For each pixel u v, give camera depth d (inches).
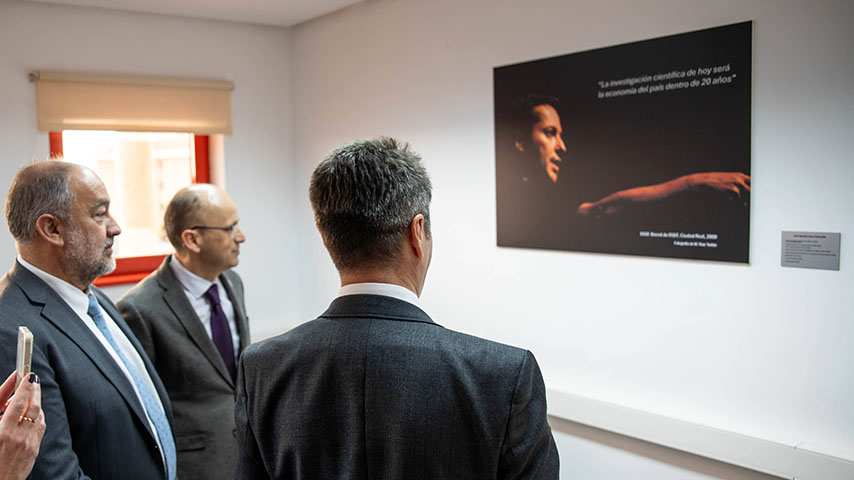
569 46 102.9
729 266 87.5
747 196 84.7
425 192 38.1
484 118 117.1
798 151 79.7
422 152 129.6
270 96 156.0
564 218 105.7
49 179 59.7
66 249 60.5
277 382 37.5
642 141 94.7
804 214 79.8
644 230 95.6
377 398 34.0
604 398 103.2
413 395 33.6
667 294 94.3
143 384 66.8
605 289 101.9
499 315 118.3
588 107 101.0
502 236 115.5
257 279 155.7
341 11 144.1
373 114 139.4
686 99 89.6
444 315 128.5
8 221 60.2
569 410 105.4
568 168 104.3
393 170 36.6
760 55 82.3
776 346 83.6
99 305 68.2
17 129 124.3
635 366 99.0
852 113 75.1
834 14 75.7
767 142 82.5
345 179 36.3
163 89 139.3
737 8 83.9
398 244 36.7
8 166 123.6
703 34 87.2
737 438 85.0
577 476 108.1
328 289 154.3
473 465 33.4
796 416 82.3
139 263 144.9
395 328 35.3
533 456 33.8
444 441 33.2
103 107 132.5
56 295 60.3
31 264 60.4
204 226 86.3
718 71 86.0
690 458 93.0
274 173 157.6
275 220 158.2
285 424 36.7
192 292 88.8
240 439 39.9
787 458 80.3
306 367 36.4
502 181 114.3
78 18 129.6
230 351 90.9
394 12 132.6
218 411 85.2
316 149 154.5
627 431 97.7
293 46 157.8
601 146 99.7
